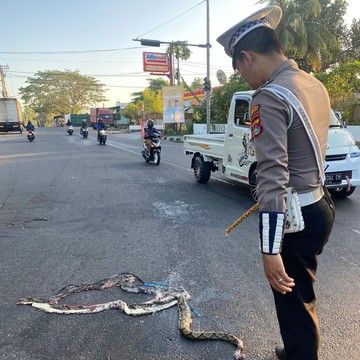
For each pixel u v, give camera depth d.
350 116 20.77
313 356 1.80
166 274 3.58
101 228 5.09
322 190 1.76
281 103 1.52
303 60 26.19
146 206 6.30
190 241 4.49
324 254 3.97
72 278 3.53
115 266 3.79
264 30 1.66
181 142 23.72
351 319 2.74
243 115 6.41
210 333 2.53
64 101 78.62
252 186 6.29
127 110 53.88
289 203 1.61
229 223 5.22
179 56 32.62
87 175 9.86
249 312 2.88
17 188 8.21
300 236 1.70
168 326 2.71
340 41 28.98
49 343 2.54
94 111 54.69
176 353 2.41
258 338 2.55
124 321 2.78
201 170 8.20
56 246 4.41
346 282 3.33
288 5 21.52
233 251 4.14
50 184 8.62
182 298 3.06
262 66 1.67
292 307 1.80
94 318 2.83
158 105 47.44
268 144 1.50
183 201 6.62
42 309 2.97
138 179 9.12
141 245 4.39
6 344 2.53
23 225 5.32
